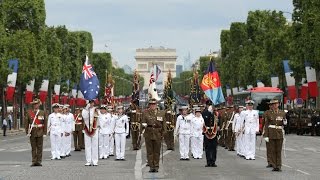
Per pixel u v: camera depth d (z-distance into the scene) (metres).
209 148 36.28
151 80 52.34
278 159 33.38
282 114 33.34
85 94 37.78
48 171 33.22
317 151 49.88
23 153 48.44
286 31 106.00
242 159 41.81
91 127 36.69
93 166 36.38
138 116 51.31
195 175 31.17
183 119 42.34
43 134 36.44
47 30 117.19
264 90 84.69
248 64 127.81
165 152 49.47
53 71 116.69
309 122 84.31
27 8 103.62
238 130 43.28
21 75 96.69
